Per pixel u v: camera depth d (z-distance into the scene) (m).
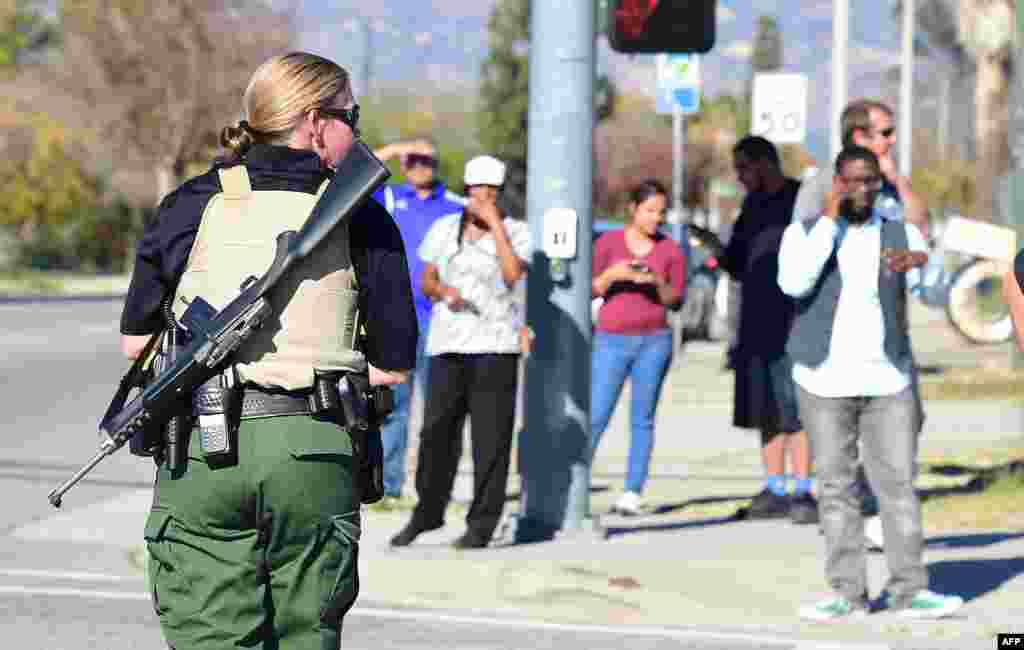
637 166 173.62
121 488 30.91
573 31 25.22
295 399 10.73
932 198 144.75
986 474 31.70
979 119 64.44
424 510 24.11
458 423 24.27
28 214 165.75
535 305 25.48
